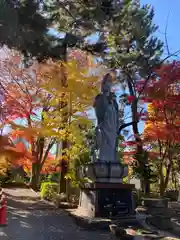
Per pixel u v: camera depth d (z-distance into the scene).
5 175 27.64
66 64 14.84
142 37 18.38
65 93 16.20
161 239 9.86
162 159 18.64
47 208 14.17
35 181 24.58
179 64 16.80
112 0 11.98
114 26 15.02
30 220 11.75
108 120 13.25
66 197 15.50
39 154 24.45
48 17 10.65
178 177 25.66
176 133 16.52
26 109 18.30
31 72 17.22
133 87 20.00
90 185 12.68
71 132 15.98
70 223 11.55
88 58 17.22
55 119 16.39
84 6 11.92
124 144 18.17
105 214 12.01
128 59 18.02
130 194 12.73
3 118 16.23
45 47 9.96
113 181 12.77
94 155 13.41
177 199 21.53
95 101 13.59
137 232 10.36
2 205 10.88
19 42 8.71
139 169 18.09
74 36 13.43
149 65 18.45
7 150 16.66
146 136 17.36
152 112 17.44
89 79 15.63
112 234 10.14
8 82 18.06
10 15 7.80
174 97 16.58
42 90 18.47
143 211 13.38
